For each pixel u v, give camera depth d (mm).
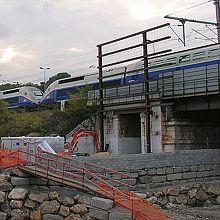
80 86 58000
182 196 27422
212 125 41219
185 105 38344
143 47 38938
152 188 27875
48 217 22797
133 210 19469
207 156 31453
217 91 34812
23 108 69812
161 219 19531
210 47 38344
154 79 37969
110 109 44156
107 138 44969
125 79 47812
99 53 44031
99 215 20609
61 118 52125
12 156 24422
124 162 27125
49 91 65438
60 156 24422
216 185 28922
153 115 39156
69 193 22828
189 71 38719
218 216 24031
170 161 29375
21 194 23422
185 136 38531
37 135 49625
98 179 22594
